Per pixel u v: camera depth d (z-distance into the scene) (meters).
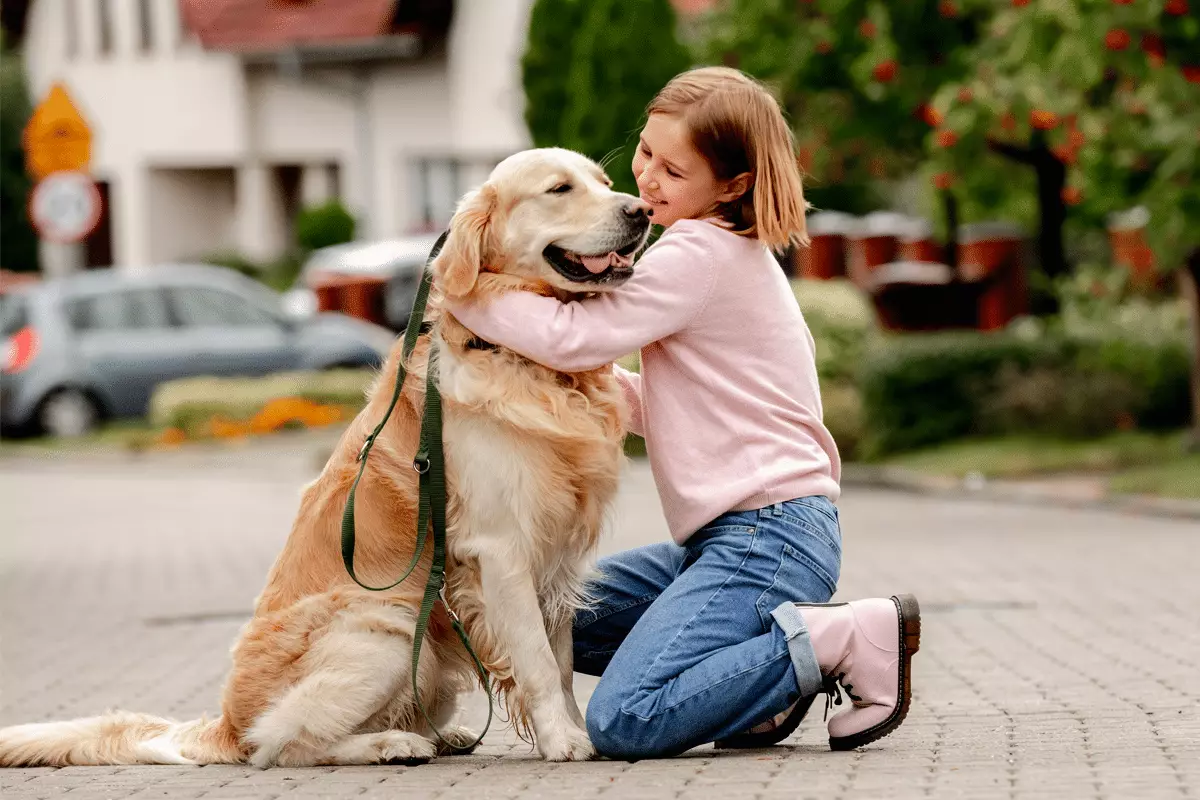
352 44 34.12
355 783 4.96
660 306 5.18
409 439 5.38
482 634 5.30
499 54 33.50
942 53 17.39
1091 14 13.97
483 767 5.20
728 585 5.18
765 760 5.12
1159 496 14.13
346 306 27.67
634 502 15.85
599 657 5.73
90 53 37.91
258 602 5.57
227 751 5.52
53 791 5.07
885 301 20.58
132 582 11.55
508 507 5.18
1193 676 6.82
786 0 18.73
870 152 20.53
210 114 36.56
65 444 21.69
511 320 5.14
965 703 6.41
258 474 19.20
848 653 5.12
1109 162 15.19
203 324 22.72
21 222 39.00
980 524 13.45
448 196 34.78
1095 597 9.43
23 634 9.45
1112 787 4.54
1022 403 17.28
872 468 17.20
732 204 5.44
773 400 5.29
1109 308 18.62
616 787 4.71
